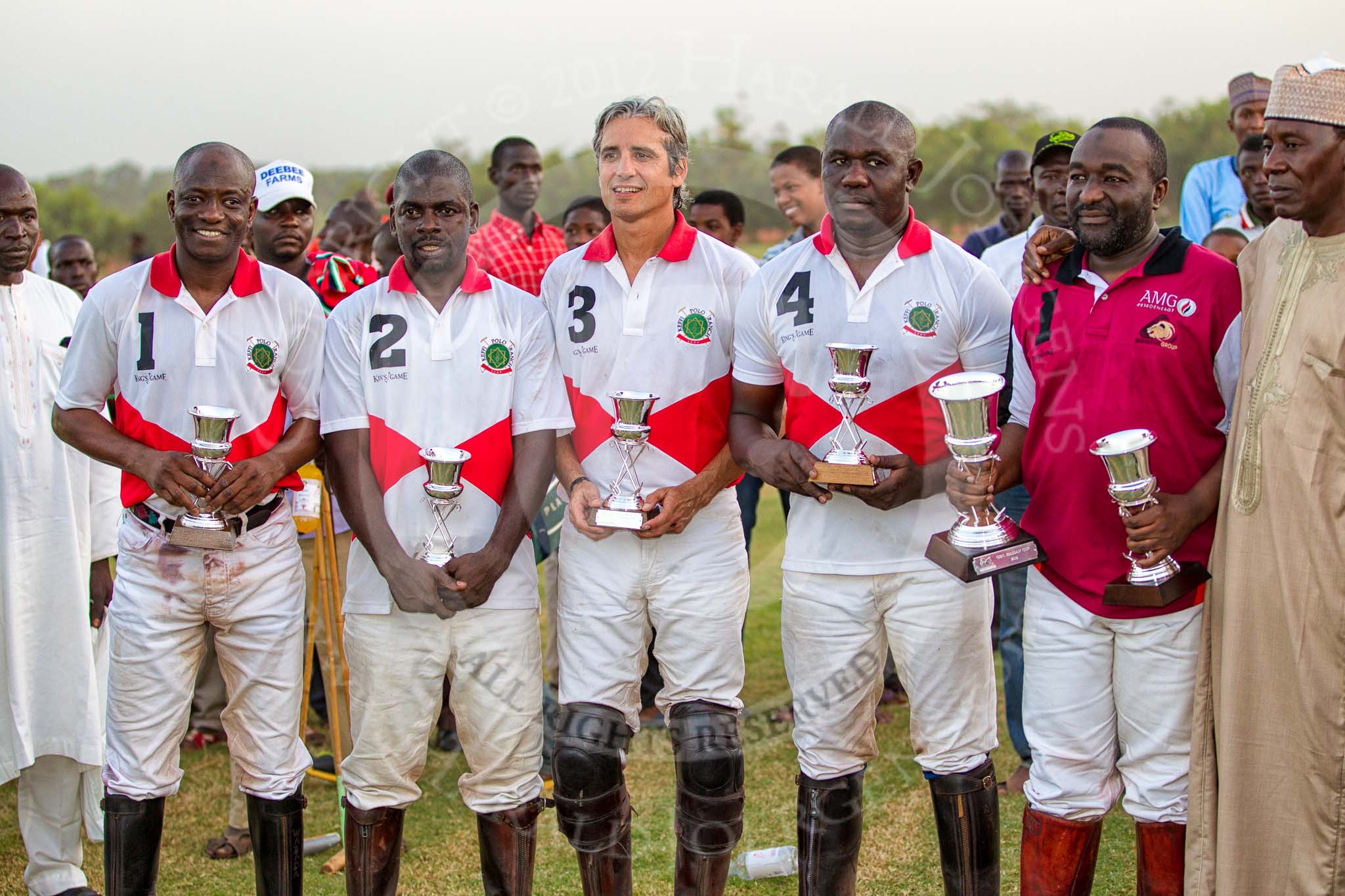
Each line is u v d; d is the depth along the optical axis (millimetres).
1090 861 2463
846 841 2445
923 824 3000
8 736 2928
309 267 3736
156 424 2561
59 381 3021
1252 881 2322
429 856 3055
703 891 2381
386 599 2410
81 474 3098
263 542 2625
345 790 2525
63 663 3000
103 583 3303
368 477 2414
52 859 3012
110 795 2582
